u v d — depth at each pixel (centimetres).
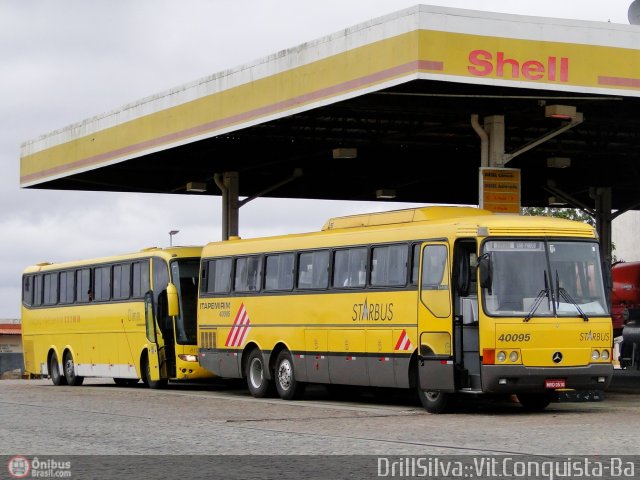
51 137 4606
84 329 4266
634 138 4341
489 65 2911
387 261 2725
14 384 4744
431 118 3828
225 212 4688
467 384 2466
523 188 5462
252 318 3238
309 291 3002
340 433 2038
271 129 3969
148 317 3778
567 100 3291
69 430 2159
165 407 2811
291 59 3334
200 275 3516
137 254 3928
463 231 2488
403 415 2492
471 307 2466
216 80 3672
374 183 5250
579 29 2998
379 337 2727
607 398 3098
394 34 2942
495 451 1705
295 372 3055
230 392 3625
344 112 3688
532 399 2669
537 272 2464
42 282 4644
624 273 4772
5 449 1830
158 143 3969
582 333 2458
